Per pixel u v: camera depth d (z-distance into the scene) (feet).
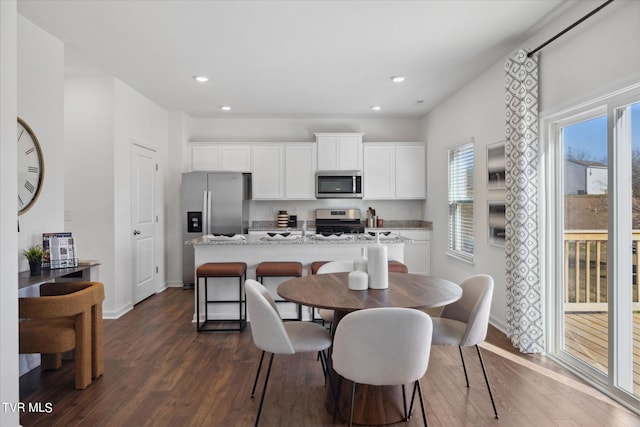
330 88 15.64
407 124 21.48
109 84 14.06
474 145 14.35
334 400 7.49
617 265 7.98
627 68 7.46
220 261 13.61
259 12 9.41
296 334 7.52
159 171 18.51
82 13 9.39
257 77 14.21
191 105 18.33
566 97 9.27
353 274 7.73
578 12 8.91
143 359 10.30
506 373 9.29
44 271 9.36
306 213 21.40
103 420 7.34
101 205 14.07
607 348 8.60
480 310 7.30
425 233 19.80
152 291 17.71
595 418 7.34
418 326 5.68
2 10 6.29
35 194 9.82
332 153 20.30
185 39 10.94
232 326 13.12
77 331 8.52
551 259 10.37
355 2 8.96
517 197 10.52
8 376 6.36
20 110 9.49
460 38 10.90
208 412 7.64
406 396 7.42
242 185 18.95
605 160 8.62
